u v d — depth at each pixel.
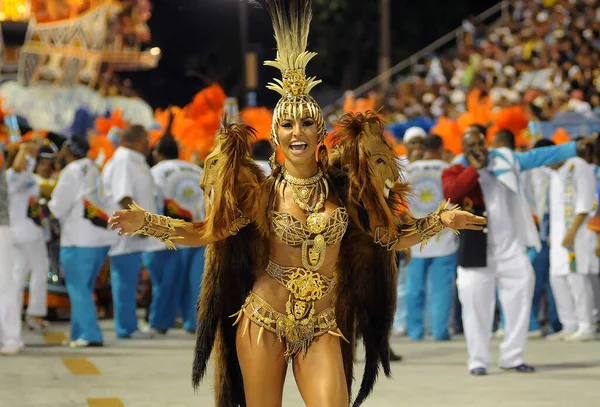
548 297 13.53
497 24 30.23
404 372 9.85
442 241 12.34
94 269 11.81
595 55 23.72
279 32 5.25
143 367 10.17
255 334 5.26
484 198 9.58
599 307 14.23
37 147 12.39
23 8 21.30
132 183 12.08
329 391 5.11
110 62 23.84
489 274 9.62
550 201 12.66
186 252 13.27
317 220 5.18
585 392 8.56
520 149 13.34
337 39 37.47
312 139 5.20
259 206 5.22
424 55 32.00
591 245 12.38
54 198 11.52
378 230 5.37
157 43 38.41
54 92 20.86
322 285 5.26
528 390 8.69
